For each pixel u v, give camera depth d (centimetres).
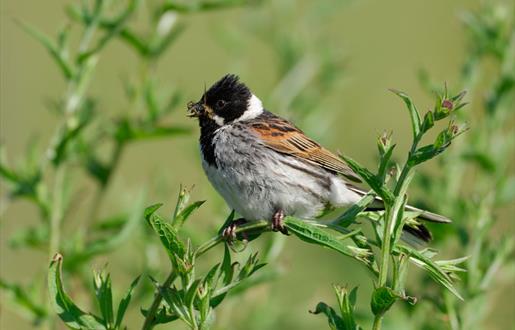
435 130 1639
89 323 706
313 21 1452
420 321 1051
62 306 707
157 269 1128
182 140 1595
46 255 1119
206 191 1193
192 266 667
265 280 1049
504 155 1127
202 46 1883
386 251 639
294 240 1327
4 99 1706
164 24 1177
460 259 679
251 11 1440
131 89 1173
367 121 1731
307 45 1398
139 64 1177
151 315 700
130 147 1784
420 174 1123
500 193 1091
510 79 1133
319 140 1321
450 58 1902
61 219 1129
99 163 1167
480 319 997
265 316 1178
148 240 1141
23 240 1119
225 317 1105
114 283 1186
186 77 1781
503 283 1084
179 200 680
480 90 1277
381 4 2023
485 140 1134
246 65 1411
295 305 1223
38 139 1155
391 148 637
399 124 1748
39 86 1750
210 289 672
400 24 1989
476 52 1172
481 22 1159
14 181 1126
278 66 1394
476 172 1143
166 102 1192
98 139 1170
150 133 1124
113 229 1157
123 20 1107
